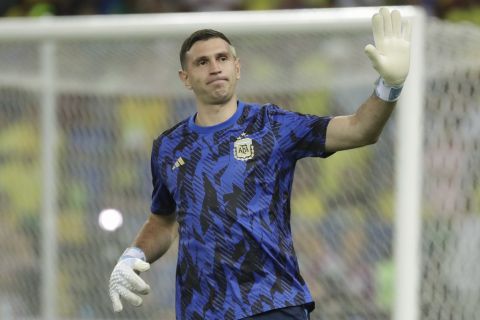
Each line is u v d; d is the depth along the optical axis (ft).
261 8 126.62
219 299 52.49
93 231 90.84
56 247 91.45
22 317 91.66
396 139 83.46
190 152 54.29
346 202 84.84
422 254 83.61
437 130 84.99
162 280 87.86
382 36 51.01
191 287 53.36
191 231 53.31
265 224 52.54
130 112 90.58
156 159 55.93
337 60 85.81
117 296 55.98
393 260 82.07
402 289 79.92
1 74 93.56
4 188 92.68
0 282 92.27
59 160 91.91
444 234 83.82
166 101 89.66
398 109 81.56
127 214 90.38
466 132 84.84
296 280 53.31
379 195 84.48
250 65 87.30
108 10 130.31
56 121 92.27
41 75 92.63
